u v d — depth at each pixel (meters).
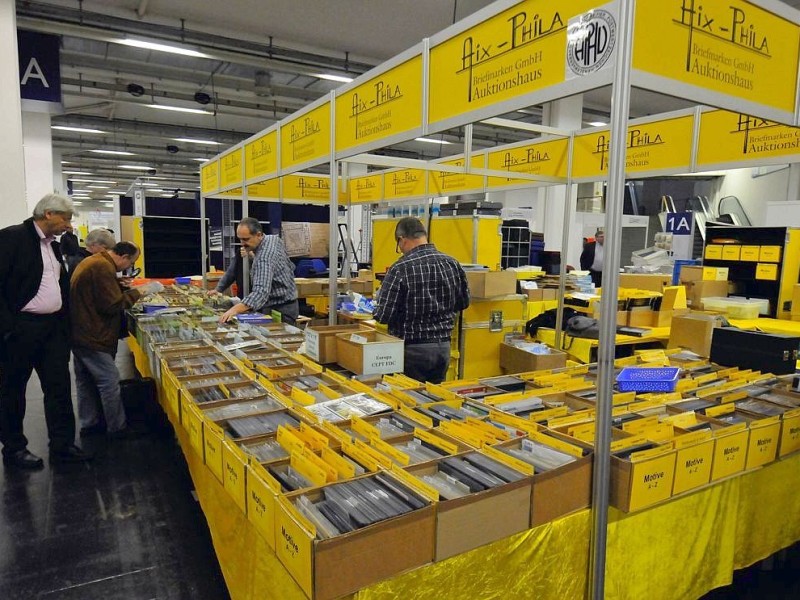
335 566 1.04
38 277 2.85
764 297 4.22
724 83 1.51
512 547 1.33
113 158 16.78
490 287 3.83
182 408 2.04
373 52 7.97
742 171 8.90
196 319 3.57
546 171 3.93
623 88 1.23
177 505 2.70
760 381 2.43
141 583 2.10
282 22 6.89
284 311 3.94
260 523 1.29
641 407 2.00
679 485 1.57
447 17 6.77
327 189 5.66
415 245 2.84
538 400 2.07
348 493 1.26
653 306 4.10
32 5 5.95
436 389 2.14
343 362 2.60
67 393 3.12
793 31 1.72
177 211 8.67
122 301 3.42
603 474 1.44
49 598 2.01
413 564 1.16
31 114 8.99
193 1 6.29
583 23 1.30
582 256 7.24
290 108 10.95
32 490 2.84
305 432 1.61
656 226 9.54
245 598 1.47
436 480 1.39
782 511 2.00
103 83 9.45
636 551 1.56
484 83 1.64
